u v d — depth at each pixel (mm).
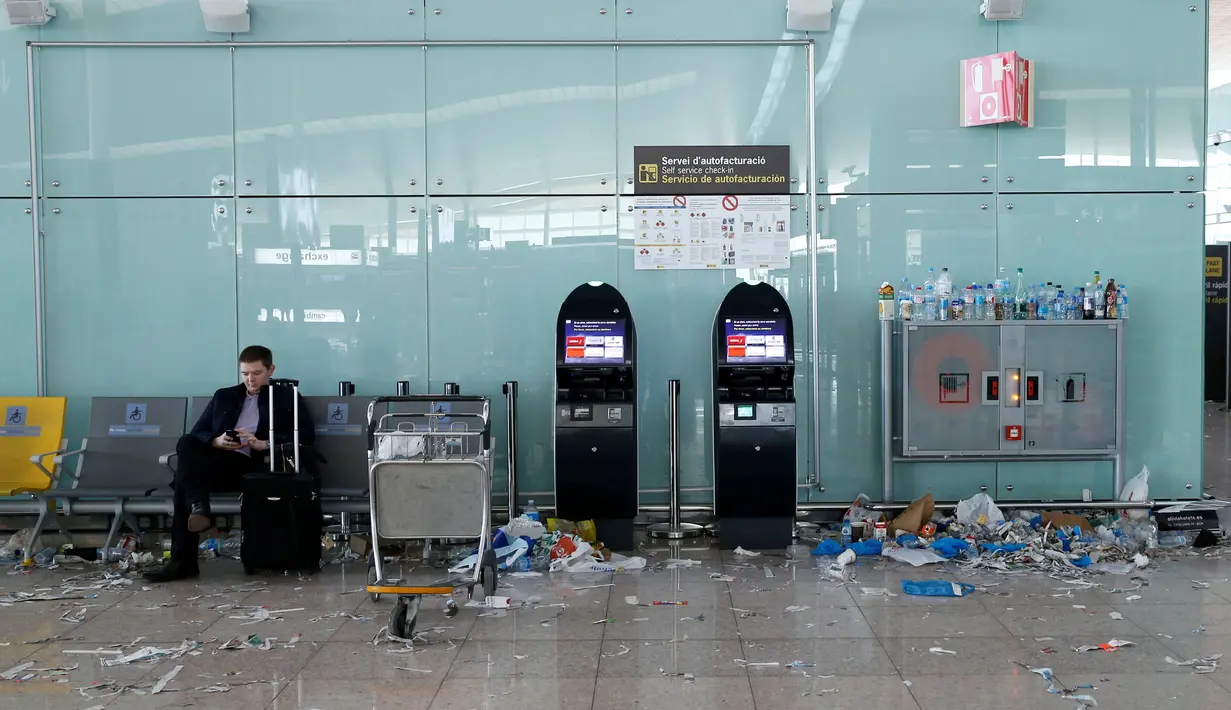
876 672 3641
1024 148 6227
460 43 6195
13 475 5867
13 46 6219
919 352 5969
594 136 6234
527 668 3725
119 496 5680
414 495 4496
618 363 5527
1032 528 5863
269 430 5586
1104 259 6258
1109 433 5984
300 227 6262
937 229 6242
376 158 6246
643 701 3383
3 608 4617
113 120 6223
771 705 3332
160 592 4902
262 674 3686
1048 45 6207
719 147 6223
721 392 5637
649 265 6250
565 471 5578
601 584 4977
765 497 5629
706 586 4914
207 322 6270
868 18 6199
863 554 5547
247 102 6223
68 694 3498
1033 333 5957
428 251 6266
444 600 4676
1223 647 3896
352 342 6289
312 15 6207
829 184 6238
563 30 6207
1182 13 6191
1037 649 3885
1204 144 6215
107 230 6258
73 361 6285
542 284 6281
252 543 5168
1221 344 14336
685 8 6207
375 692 3490
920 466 6277
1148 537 5750
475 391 6301
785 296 6262
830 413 6289
